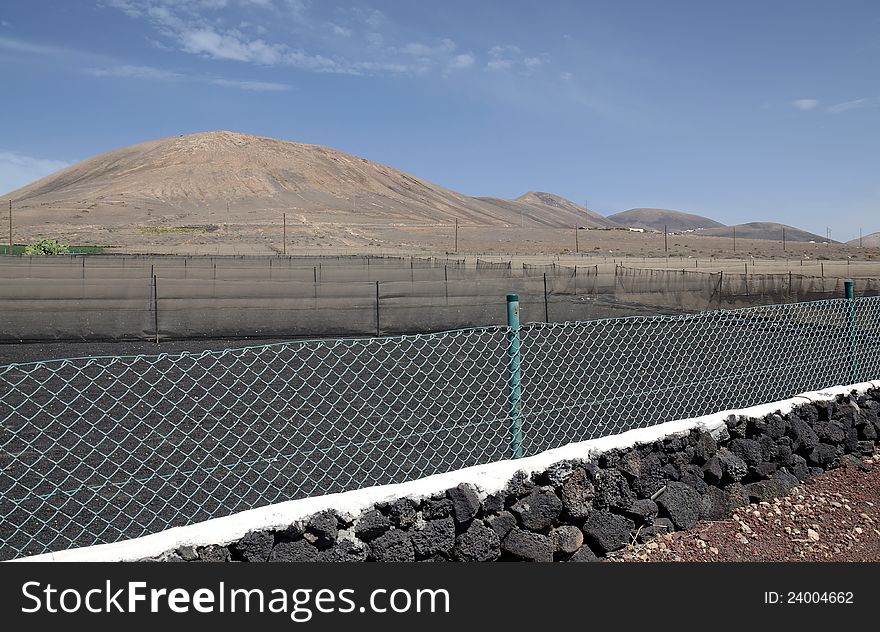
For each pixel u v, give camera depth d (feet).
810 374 24.79
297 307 59.88
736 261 166.91
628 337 35.78
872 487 15.80
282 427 20.84
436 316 58.39
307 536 9.45
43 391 25.80
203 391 25.91
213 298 58.75
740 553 12.71
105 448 18.69
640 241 327.47
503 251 268.41
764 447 14.93
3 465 17.20
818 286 68.95
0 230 341.82
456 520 10.53
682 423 13.84
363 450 18.42
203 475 16.39
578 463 11.90
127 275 80.94
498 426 20.67
